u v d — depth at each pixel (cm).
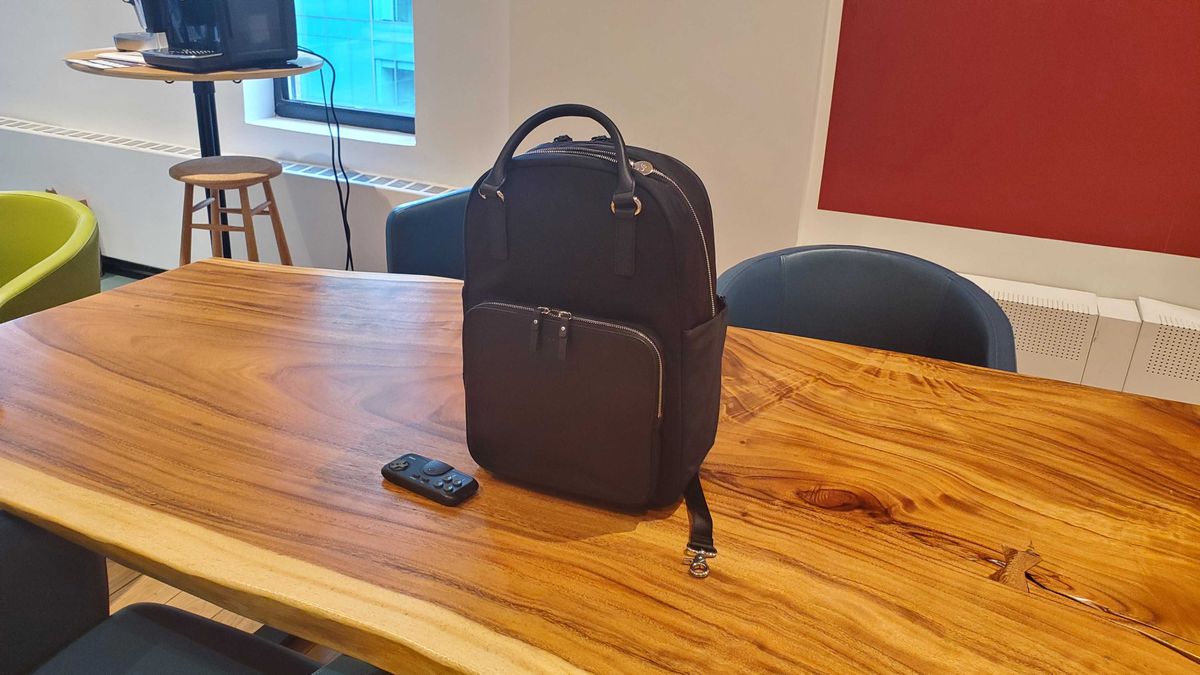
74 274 186
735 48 242
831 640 82
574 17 258
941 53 233
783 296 174
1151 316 222
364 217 321
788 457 113
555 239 94
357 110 344
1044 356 232
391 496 103
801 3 231
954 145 241
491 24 290
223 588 89
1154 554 96
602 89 263
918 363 141
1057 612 86
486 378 101
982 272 250
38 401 122
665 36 249
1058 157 232
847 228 261
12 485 103
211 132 297
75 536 98
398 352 138
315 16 338
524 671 77
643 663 79
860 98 246
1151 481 110
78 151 363
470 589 88
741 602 87
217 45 260
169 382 128
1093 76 222
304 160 341
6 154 380
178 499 102
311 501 102
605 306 95
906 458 113
